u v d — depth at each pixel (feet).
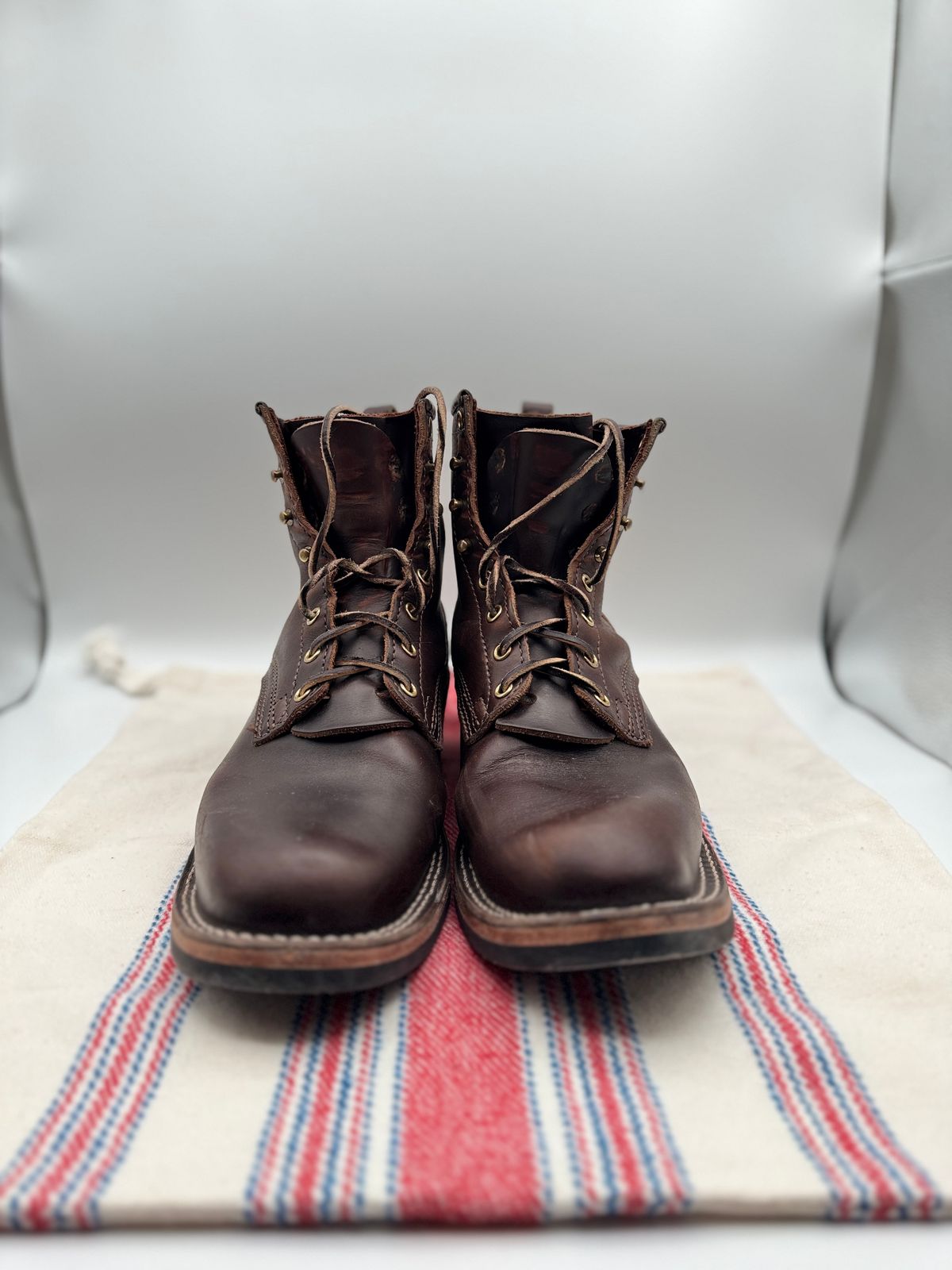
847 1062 1.84
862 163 3.79
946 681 3.41
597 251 3.85
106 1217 1.52
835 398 4.04
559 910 1.89
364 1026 1.94
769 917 2.33
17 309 3.83
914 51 3.57
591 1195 1.53
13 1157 1.61
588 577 2.67
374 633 2.53
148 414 4.00
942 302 3.43
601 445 2.44
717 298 3.91
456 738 3.42
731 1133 1.66
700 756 3.32
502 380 3.96
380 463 2.56
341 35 3.63
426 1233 1.56
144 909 2.37
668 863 1.90
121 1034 1.91
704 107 3.73
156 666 4.28
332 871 1.89
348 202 3.77
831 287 3.90
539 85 3.70
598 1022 1.95
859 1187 1.54
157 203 3.74
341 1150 1.62
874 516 4.03
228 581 4.30
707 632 4.44
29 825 2.74
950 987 2.07
